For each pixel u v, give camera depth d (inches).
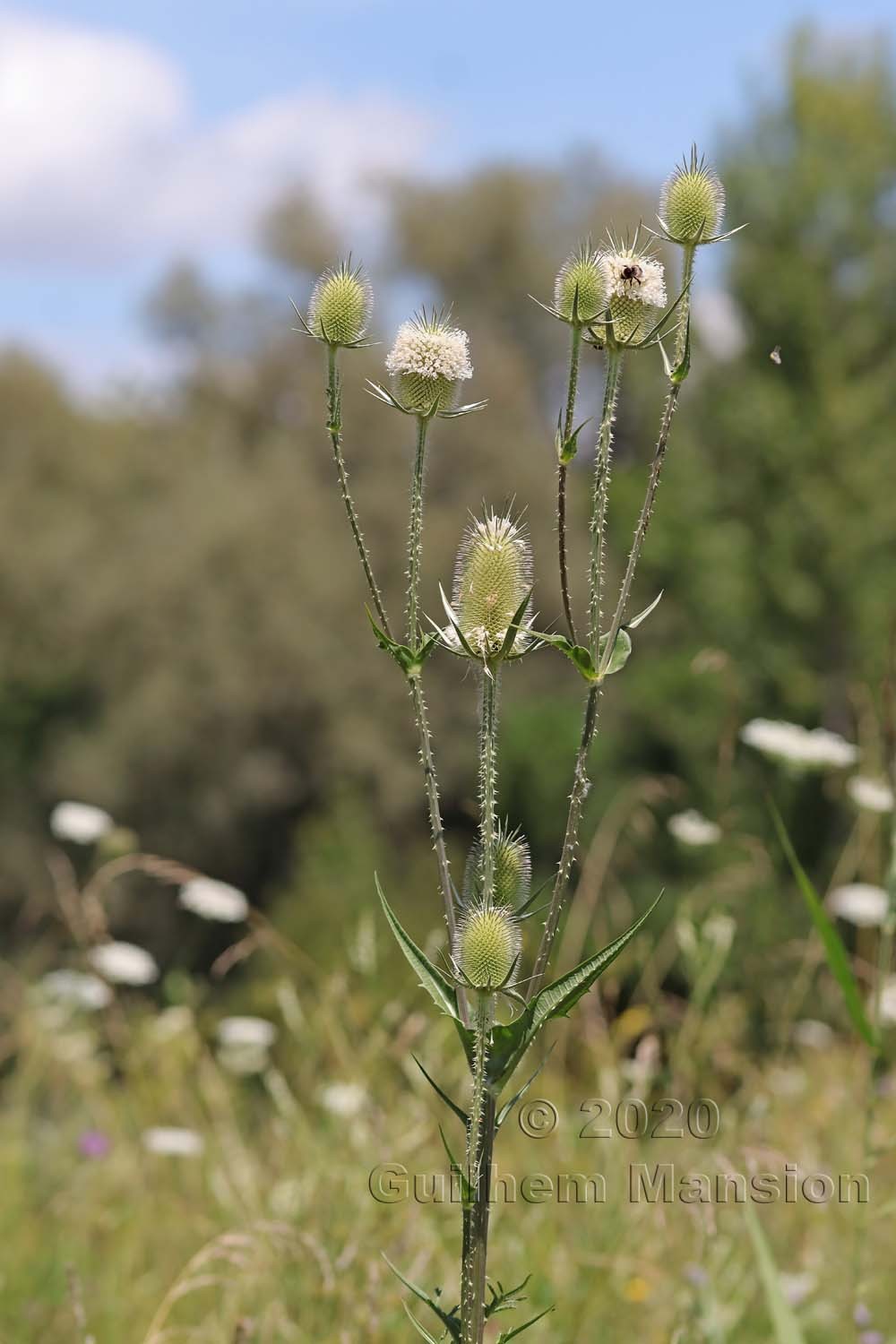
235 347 1405.0
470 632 85.0
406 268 1331.2
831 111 915.4
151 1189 191.8
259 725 1075.3
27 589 1114.1
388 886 763.4
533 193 1293.1
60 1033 243.4
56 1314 160.1
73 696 1141.1
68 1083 235.5
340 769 1038.4
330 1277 133.1
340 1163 164.1
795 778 226.4
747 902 224.2
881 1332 147.5
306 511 1126.4
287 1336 132.5
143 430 1286.9
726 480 912.3
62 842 1054.4
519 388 1171.3
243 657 1063.0
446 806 1069.8
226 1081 231.6
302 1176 170.1
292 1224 153.2
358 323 89.5
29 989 248.7
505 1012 127.6
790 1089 200.4
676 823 227.5
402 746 1063.0
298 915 694.5
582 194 1328.7
